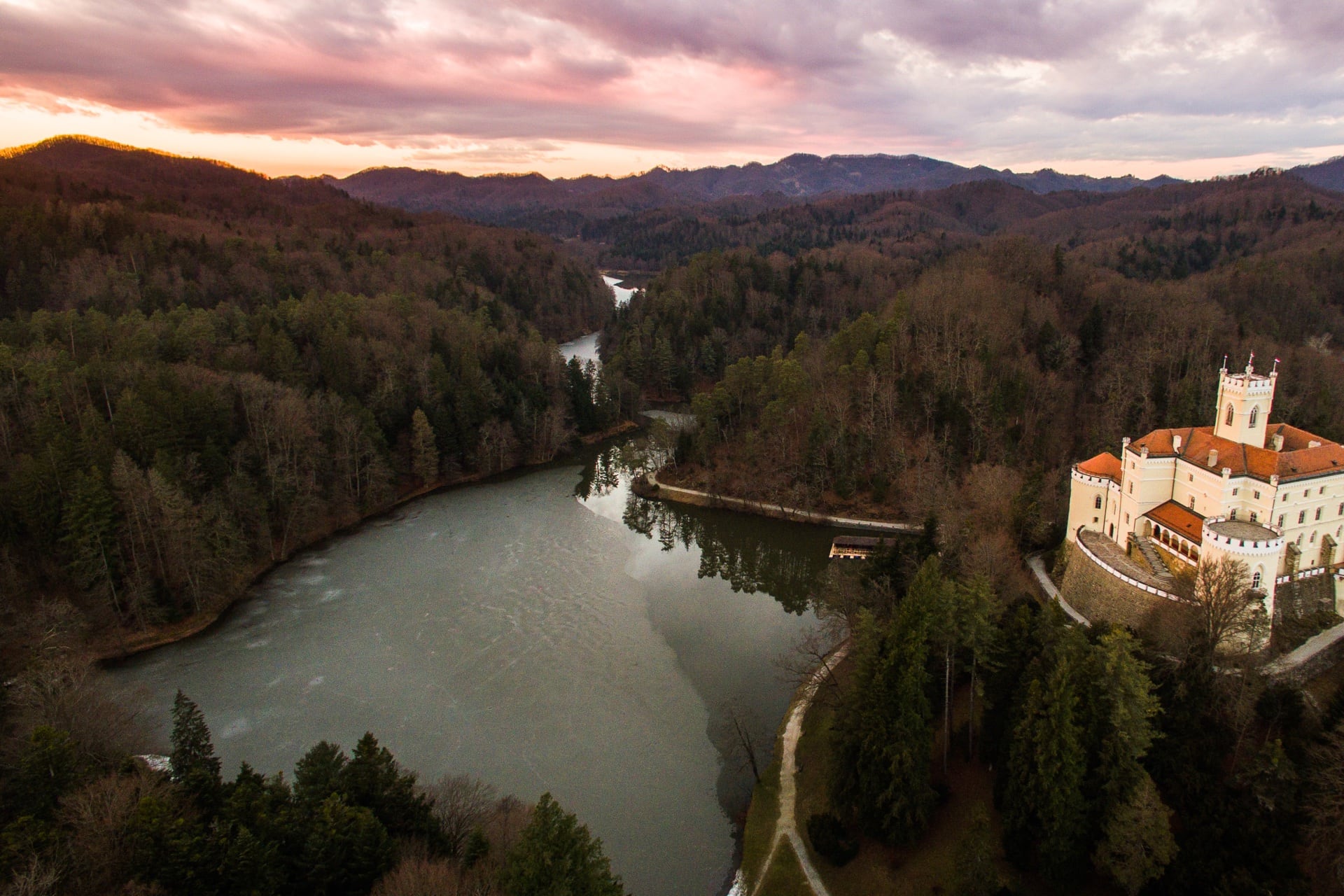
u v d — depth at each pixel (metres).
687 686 86.69
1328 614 77.00
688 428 163.38
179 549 97.00
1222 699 62.56
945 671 72.69
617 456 175.62
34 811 51.72
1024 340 161.25
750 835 66.19
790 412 147.50
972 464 127.88
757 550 126.00
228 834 49.06
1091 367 156.25
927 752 62.56
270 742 77.06
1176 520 83.44
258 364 144.62
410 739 77.56
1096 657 59.12
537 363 184.25
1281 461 77.69
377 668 89.75
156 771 61.62
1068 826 55.38
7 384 114.19
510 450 165.88
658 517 140.38
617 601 106.31
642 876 62.56
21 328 138.50
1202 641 65.50
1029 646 65.69
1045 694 57.25
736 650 94.12
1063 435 134.75
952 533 96.62
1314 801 53.22
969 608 65.56
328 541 126.75
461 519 136.50
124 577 95.50
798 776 71.62
